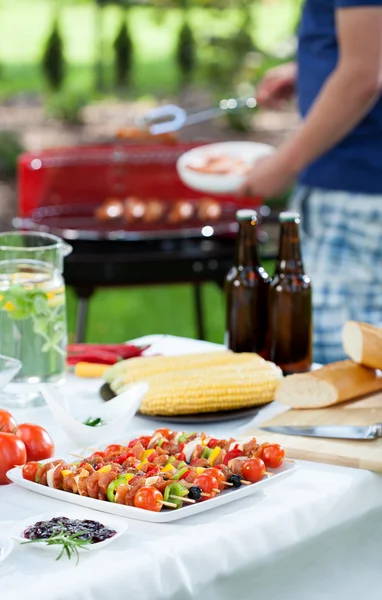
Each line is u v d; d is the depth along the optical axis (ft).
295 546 5.21
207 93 34.09
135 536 4.80
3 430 5.89
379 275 10.48
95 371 7.58
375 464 5.71
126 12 37.11
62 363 7.01
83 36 43.37
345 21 9.48
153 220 13.01
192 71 35.45
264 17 36.60
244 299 7.61
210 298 21.89
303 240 10.86
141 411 6.62
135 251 11.82
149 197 13.69
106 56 37.81
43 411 6.87
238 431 6.48
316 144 9.92
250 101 13.32
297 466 5.57
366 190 10.23
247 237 7.64
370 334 7.00
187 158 11.21
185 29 35.37
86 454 5.75
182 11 35.58
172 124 13.37
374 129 10.10
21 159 13.19
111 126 32.48
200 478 5.17
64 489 5.28
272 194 10.45
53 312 6.82
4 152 28.50
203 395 6.56
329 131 9.82
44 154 13.29
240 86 31.50
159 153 13.50
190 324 19.86
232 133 30.42
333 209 10.48
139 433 5.98
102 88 36.40
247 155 11.30
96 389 7.22
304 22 10.34
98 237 11.83
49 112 33.42
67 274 11.64
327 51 10.17
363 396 7.04
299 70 10.56
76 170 13.34
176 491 5.04
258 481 5.36
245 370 6.80
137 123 13.52
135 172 13.53
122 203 13.37
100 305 21.26
